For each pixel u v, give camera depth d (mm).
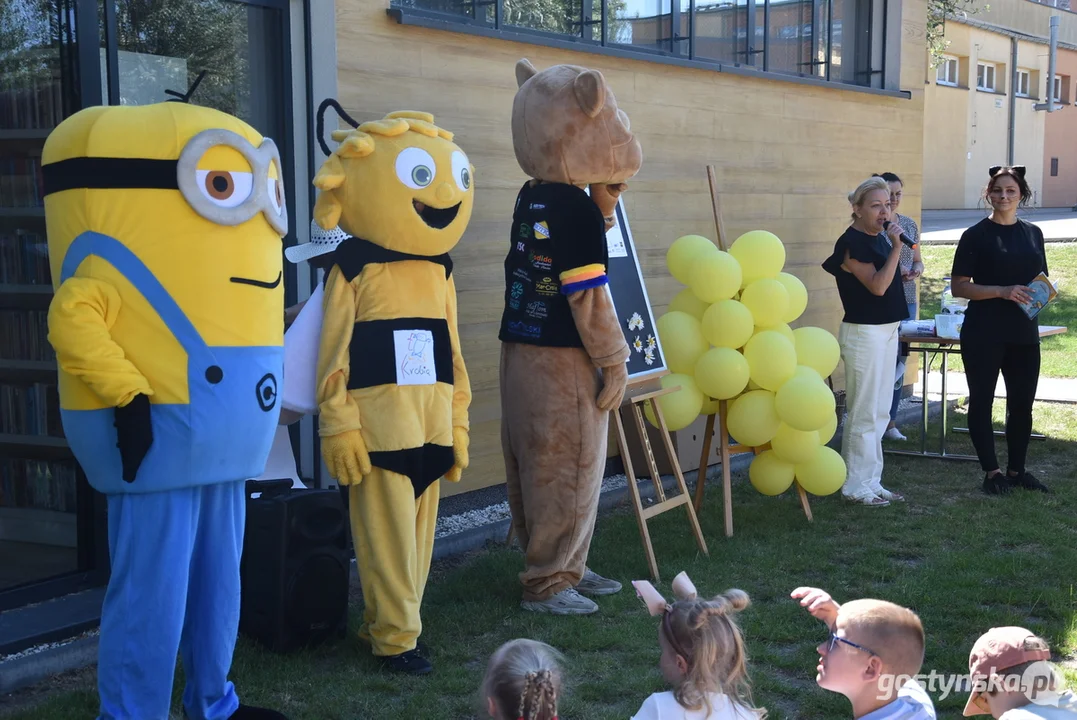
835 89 9156
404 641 4188
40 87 4684
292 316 4730
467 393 4453
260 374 3270
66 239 3098
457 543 5773
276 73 5523
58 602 4500
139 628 3188
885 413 6836
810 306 9156
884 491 6875
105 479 3162
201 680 3480
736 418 5992
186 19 5227
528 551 4848
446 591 5098
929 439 8773
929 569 5453
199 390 3115
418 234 4059
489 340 6395
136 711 3229
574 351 4684
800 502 6840
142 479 3113
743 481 7453
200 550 3379
